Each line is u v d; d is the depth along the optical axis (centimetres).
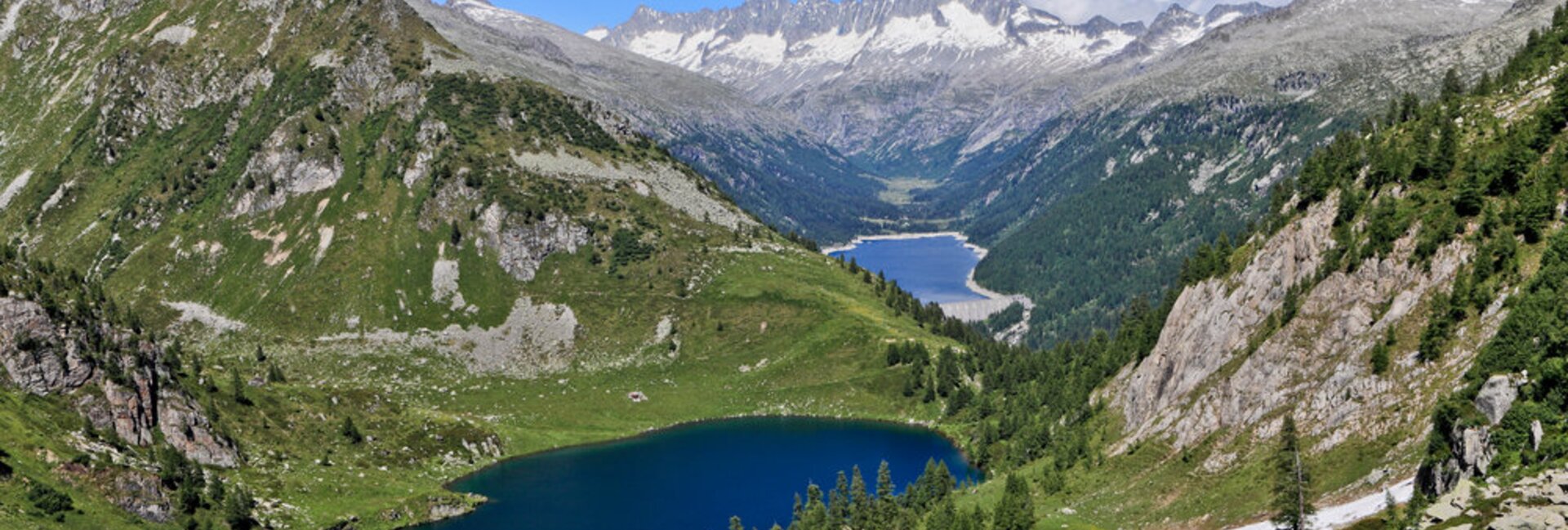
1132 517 13562
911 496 17488
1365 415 12038
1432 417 10350
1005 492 14512
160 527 14312
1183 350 16100
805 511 17138
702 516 18962
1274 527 11100
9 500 13088
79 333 16625
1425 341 11888
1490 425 9194
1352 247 13825
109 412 16162
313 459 19225
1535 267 11444
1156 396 16375
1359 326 13088
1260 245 16025
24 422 14825
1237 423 13850
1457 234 12700
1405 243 13238
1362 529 9612
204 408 18688
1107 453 16150
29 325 16012
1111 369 19612
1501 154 13012
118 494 14350
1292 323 13875
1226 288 15788
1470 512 7794
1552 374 8944
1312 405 12888
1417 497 9300
